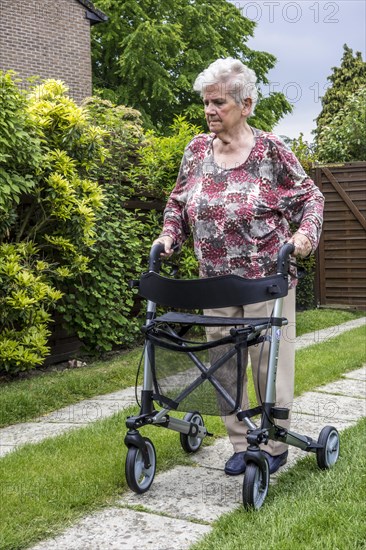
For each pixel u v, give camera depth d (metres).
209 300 2.81
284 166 3.03
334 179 9.69
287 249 2.80
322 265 9.84
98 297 6.04
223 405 2.86
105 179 6.46
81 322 5.95
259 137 3.04
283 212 3.08
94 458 3.35
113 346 6.70
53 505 2.80
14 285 5.16
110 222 6.28
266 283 2.75
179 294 2.87
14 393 4.72
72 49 14.74
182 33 21.66
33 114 5.51
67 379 5.17
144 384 2.98
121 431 3.82
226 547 2.32
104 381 5.31
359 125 13.24
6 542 2.47
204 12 22.33
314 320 8.56
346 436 3.66
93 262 6.09
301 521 2.48
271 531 2.42
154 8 22.16
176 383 2.93
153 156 6.98
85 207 5.57
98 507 2.83
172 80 22.02
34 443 3.73
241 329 2.70
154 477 3.17
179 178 3.29
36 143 5.27
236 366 2.77
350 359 5.88
